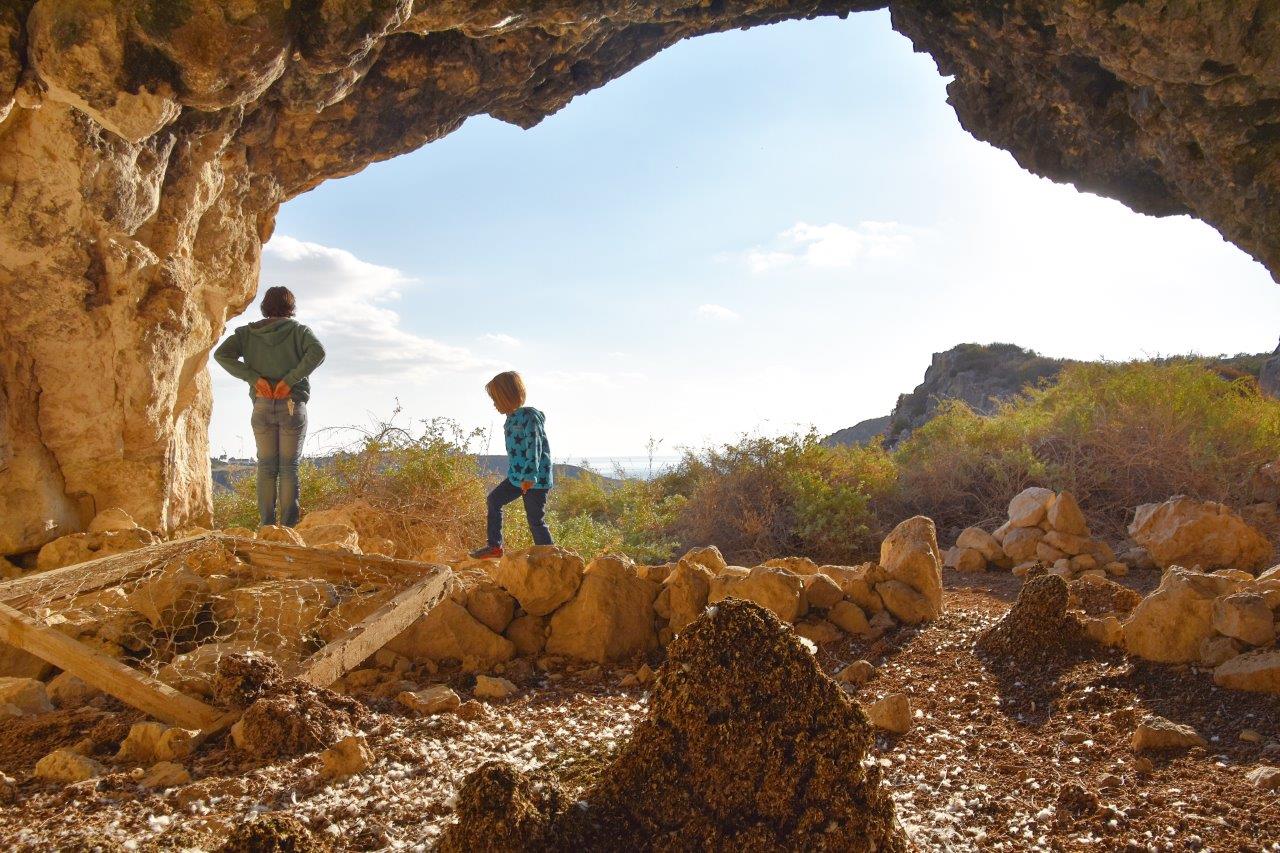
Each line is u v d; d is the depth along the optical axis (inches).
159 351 239.3
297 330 290.8
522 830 78.9
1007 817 106.5
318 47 195.5
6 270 214.4
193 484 290.5
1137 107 383.2
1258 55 317.1
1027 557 308.8
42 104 191.6
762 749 85.5
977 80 448.1
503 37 302.8
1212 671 148.9
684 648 90.4
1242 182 372.5
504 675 169.0
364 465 350.9
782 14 379.6
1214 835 98.5
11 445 221.1
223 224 267.7
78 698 149.8
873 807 84.8
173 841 95.2
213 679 144.6
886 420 2130.9
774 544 401.4
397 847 93.2
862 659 177.6
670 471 516.1
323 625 170.1
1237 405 426.9
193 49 172.9
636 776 88.1
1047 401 523.5
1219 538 282.5
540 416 275.6
